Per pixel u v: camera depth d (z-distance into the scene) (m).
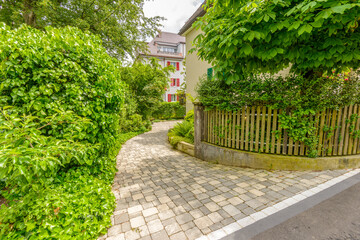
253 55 3.04
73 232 1.77
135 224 2.15
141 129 10.62
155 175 3.85
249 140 4.02
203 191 2.96
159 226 2.10
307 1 2.24
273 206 2.41
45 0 7.02
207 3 3.16
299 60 3.13
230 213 2.31
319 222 2.04
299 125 3.42
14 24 8.44
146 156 5.50
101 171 3.19
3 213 1.64
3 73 2.03
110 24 9.57
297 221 2.07
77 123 2.25
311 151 3.46
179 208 2.48
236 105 4.11
